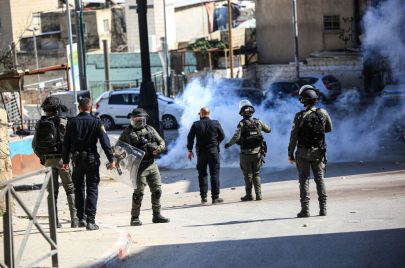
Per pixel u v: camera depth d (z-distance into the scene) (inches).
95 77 3051.2
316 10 2568.9
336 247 454.3
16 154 1103.0
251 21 3506.4
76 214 575.5
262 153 745.0
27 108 1876.2
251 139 740.7
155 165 621.0
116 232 534.9
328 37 2576.3
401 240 462.0
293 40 2610.7
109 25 3373.5
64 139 551.5
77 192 562.6
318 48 2583.7
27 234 388.8
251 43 3100.4
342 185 810.2
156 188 622.8
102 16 3331.7
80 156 546.9
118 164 598.2
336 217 578.6
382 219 550.3
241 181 944.3
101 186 1005.8
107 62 2719.0
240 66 2849.4
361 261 411.5
